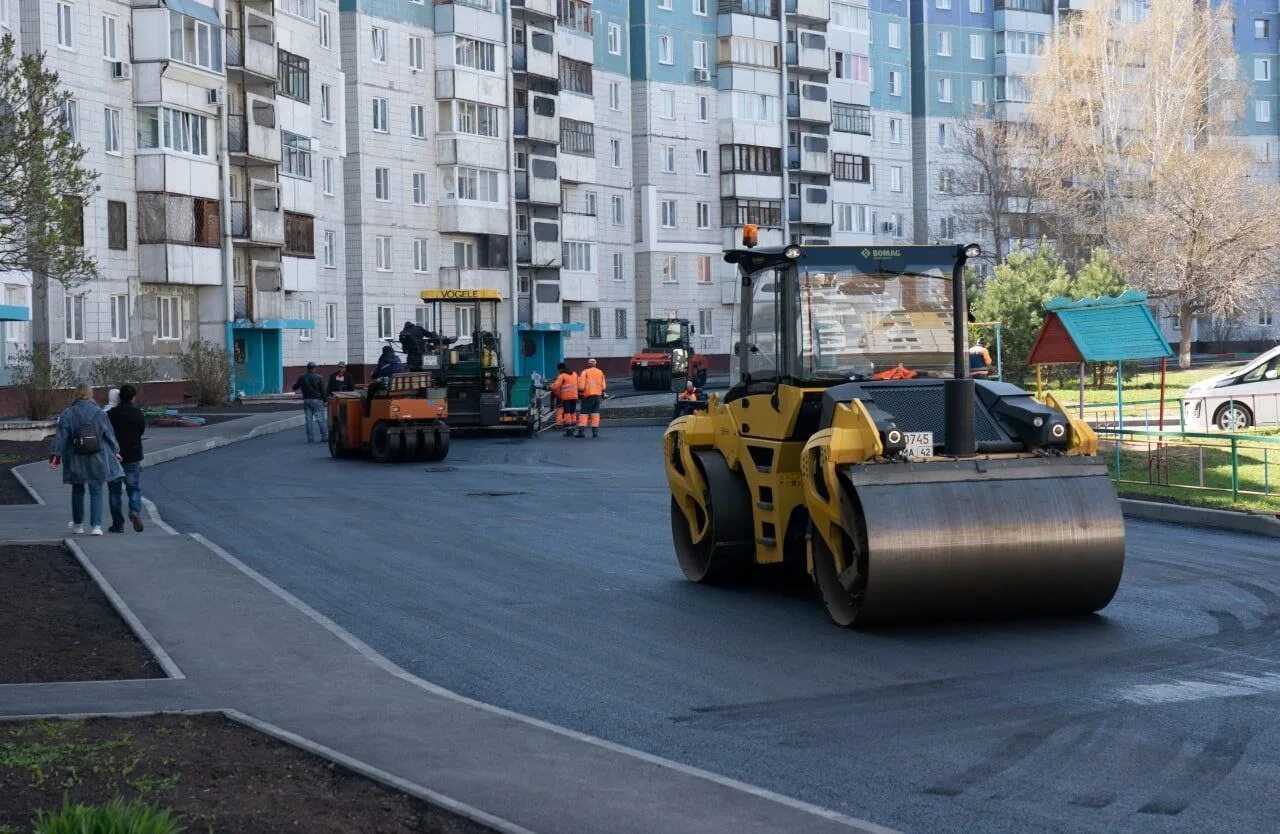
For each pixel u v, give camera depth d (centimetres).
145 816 567
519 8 7081
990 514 1119
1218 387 3106
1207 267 6016
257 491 2402
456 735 834
